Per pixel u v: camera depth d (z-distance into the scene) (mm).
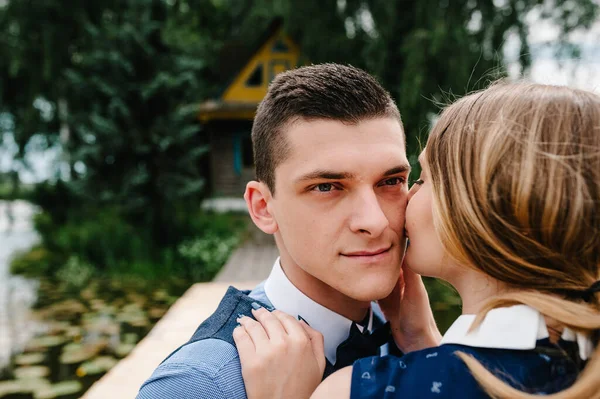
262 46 15164
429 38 7152
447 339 768
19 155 12234
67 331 5246
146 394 835
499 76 1218
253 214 1058
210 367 833
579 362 714
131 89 8352
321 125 874
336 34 9281
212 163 15445
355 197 885
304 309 1014
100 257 8875
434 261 882
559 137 740
